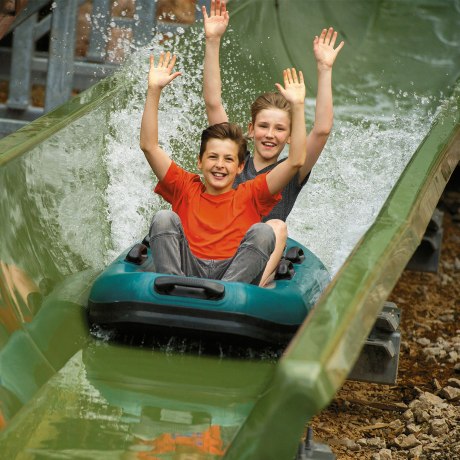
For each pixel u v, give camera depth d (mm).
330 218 16250
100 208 13227
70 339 10344
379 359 12094
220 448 8180
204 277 10836
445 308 18953
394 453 11898
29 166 11375
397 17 26828
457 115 15586
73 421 8539
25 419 8523
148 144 11297
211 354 10344
